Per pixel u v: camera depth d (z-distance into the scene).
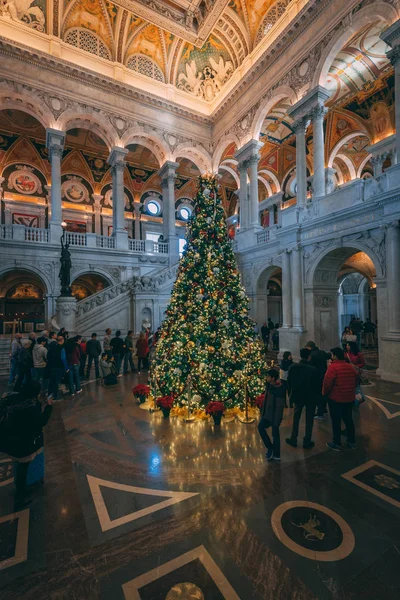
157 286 15.52
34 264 15.82
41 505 3.36
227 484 3.72
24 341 11.27
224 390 6.11
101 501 3.42
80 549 2.71
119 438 5.10
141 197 26.39
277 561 2.54
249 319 7.28
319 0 12.98
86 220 23.81
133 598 2.23
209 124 21.44
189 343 6.42
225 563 2.54
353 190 10.40
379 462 4.20
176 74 20.41
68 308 12.98
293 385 4.76
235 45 18.75
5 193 21.09
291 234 12.69
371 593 2.23
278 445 4.27
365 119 17.70
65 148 22.08
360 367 6.39
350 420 4.60
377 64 14.98
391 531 2.88
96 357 9.62
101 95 17.97
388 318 9.09
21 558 2.62
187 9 16.55
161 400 5.98
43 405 6.86
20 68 15.71
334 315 12.62
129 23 17.88
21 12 15.75
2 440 3.42
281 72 15.43
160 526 3.00
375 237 9.65
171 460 4.33
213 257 7.03
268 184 26.02
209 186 7.55
